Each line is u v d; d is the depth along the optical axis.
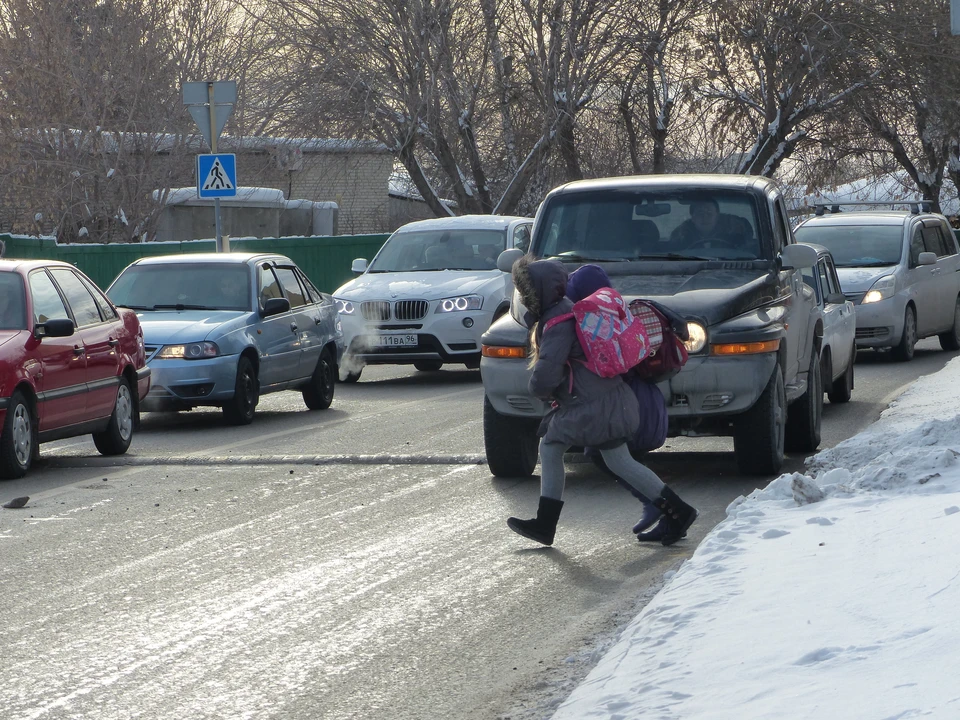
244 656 6.76
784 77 37.19
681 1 35.16
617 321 8.83
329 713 5.90
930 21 36.47
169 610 7.66
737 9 36.31
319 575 8.45
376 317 21.50
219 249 23.03
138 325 15.34
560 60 34.72
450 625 7.27
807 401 13.14
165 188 35.31
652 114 37.91
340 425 16.56
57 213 34.53
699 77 38.31
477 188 35.78
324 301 19.83
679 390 11.16
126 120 35.84
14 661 6.73
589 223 12.87
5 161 33.25
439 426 16.00
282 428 16.45
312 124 34.09
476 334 21.34
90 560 8.99
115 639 7.09
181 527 10.09
